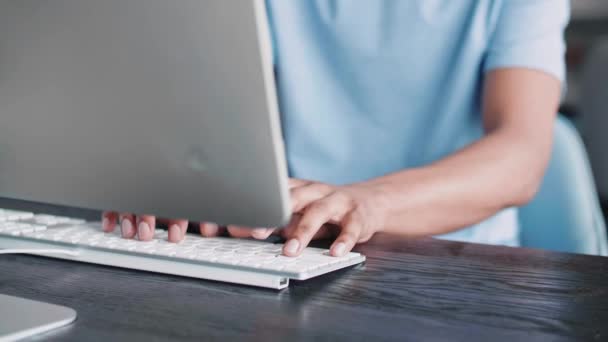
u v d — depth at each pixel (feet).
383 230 3.50
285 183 2.11
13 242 2.91
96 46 2.19
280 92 5.21
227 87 2.06
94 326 2.06
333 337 1.99
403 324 2.11
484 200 3.86
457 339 1.99
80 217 3.34
